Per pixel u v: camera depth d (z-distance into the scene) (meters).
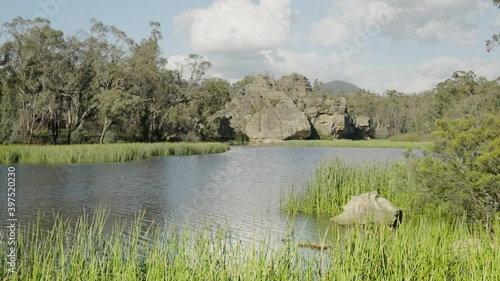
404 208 16.05
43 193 20.33
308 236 12.44
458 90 64.31
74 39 51.38
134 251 7.43
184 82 71.19
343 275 6.46
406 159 15.38
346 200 16.72
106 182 24.62
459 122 14.08
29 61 46.25
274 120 93.56
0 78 46.84
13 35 46.56
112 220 14.84
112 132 55.47
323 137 98.25
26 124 47.81
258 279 6.26
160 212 16.47
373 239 7.80
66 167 31.02
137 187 23.11
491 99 56.06
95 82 54.59
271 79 120.50
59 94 49.38
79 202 18.33
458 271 7.00
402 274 6.89
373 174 18.53
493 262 6.84
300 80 115.81
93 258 7.32
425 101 90.50
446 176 13.58
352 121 105.25
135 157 40.50
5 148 33.50
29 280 6.88
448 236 8.48
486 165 12.76
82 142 52.25
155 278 6.54
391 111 110.94
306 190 18.67
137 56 59.56
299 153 54.31
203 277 6.50
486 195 12.98
